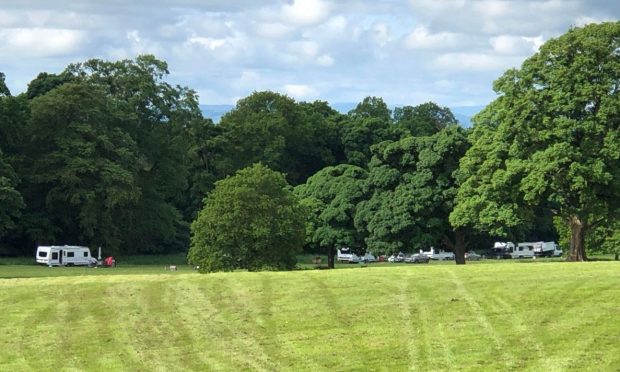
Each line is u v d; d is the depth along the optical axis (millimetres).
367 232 62031
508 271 26828
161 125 97312
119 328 19641
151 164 95000
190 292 23391
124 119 90812
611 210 44969
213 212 50156
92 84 92875
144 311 21219
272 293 23125
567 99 43188
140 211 93375
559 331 18438
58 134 85312
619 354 16484
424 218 57250
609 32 44062
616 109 42219
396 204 56938
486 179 47500
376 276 25781
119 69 96812
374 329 19172
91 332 19344
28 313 21203
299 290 23438
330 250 65750
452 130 57125
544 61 45062
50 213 87750
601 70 43375
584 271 26500
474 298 22000
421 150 58094
